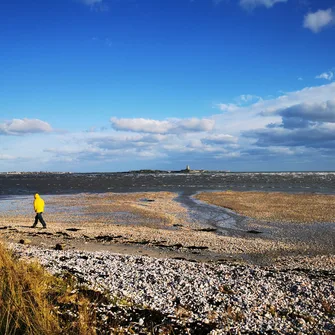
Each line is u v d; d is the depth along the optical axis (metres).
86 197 59.12
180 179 141.88
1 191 77.81
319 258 19.05
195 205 45.59
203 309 9.70
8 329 7.01
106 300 9.57
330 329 8.73
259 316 9.35
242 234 26.72
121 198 56.38
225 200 50.97
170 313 9.22
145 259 15.82
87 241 23.20
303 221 32.12
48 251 16.20
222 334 8.23
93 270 12.71
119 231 26.81
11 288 8.13
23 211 41.25
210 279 12.41
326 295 11.32
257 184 98.62
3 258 9.65
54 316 7.71
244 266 15.98
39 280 9.62
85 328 7.29
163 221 32.94
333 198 52.00
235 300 10.52
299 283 12.45
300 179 137.62
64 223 31.80
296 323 9.04
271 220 33.03
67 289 9.76
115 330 7.85
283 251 20.92
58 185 100.12
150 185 96.69
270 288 11.75
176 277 12.49
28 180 143.12
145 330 8.14
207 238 24.34
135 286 11.21
